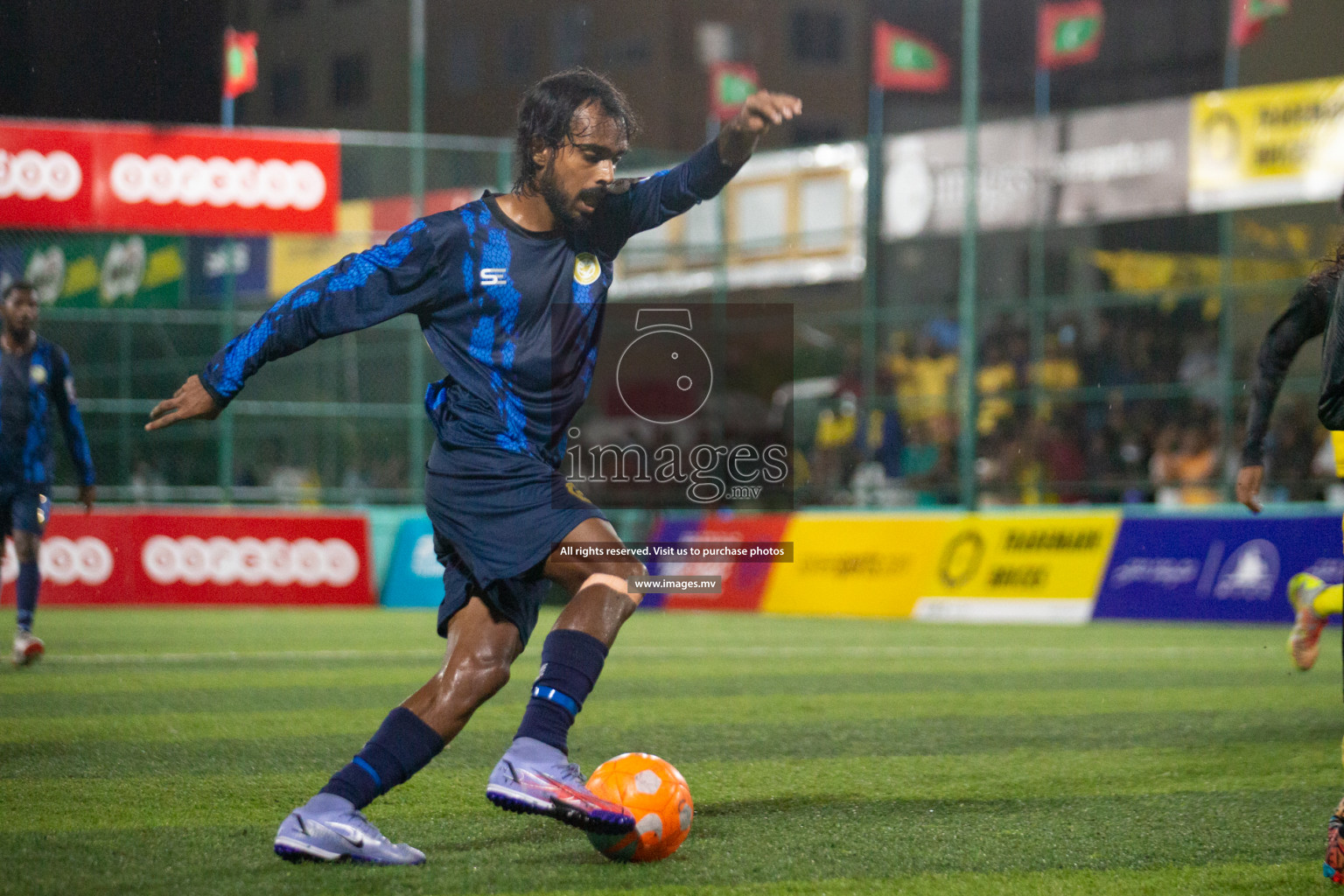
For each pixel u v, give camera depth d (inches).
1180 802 589.9
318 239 2156.7
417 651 1300.4
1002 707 918.4
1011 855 484.4
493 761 677.3
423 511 2052.2
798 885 437.4
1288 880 450.6
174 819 534.6
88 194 1791.3
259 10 4562.0
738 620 1828.2
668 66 4874.5
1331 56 2637.8
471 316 449.4
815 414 2337.6
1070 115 1987.0
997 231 2950.3
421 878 435.8
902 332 2513.5
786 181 2258.9
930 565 1904.5
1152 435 2154.3
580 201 446.9
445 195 2260.1
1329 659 1257.4
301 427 2564.0
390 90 4650.6
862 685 1050.7
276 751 711.7
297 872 441.4
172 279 2593.5
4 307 1049.5
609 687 1034.7
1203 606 1704.0
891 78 3752.5
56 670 1094.4
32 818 535.2
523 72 4977.9
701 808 568.1
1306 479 1999.3
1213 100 1856.5
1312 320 582.6
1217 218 2381.9
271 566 1956.2
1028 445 2251.5
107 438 2549.2
